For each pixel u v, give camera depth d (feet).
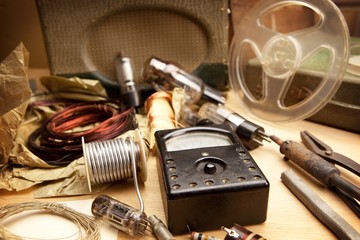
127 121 1.52
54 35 1.70
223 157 1.14
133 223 1.05
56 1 1.65
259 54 1.67
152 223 1.06
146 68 1.76
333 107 1.53
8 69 1.33
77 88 1.76
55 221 1.12
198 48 1.82
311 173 1.23
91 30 1.73
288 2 1.56
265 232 1.07
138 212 1.07
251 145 1.43
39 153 1.38
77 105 1.66
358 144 1.45
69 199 1.21
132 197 1.21
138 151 1.21
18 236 1.03
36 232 1.08
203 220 1.06
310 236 1.05
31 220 1.12
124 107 1.65
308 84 1.55
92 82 1.74
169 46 1.82
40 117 1.66
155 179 1.28
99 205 1.11
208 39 1.80
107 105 1.66
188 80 1.73
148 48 1.82
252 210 1.07
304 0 1.50
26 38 2.05
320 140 1.44
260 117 1.66
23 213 1.14
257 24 1.67
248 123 1.44
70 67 1.77
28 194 1.24
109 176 1.20
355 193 1.10
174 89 1.70
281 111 1.60
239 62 1.77
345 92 1.49
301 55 1.55
